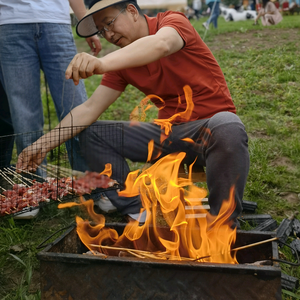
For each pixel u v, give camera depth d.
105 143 2.72
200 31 9.91
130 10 2.48
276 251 1.80
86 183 2.52
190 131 2.48
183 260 1.79
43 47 3.07
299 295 1.94
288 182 3.36
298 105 4.84
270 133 4.23
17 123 3.10
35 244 2.59
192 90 2.55
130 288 1.66
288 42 7.62
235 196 2.13
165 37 2.22
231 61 6.77
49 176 3.18
